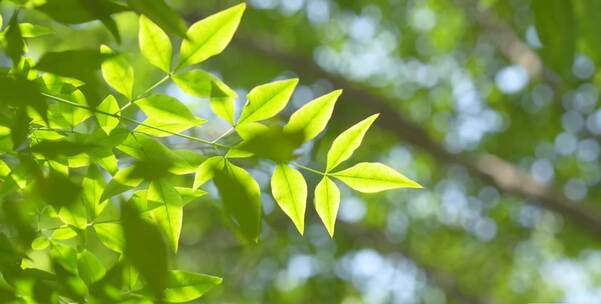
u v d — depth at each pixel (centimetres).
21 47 173
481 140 1063
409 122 873
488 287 1092
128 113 212
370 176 192
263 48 874
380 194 1085
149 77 748
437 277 1009
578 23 286
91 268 192
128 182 183
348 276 998
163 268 158
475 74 1057
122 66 181
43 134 186
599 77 750
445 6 998
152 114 184
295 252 967
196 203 798
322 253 989
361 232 1000
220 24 178
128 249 158
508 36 881
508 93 1034
